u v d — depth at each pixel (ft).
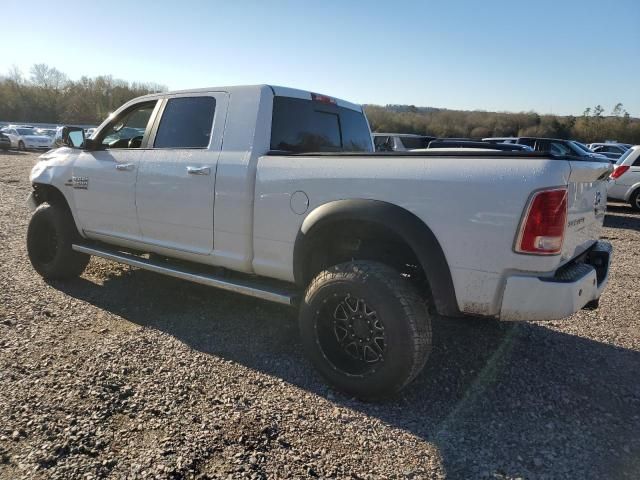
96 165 15.14
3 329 12.46
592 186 10.55
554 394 10.57
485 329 13.94
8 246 21.15
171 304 15.08
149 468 7.69
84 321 13.41
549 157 8.79
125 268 18.63
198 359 11.52
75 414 8.97
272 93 12.34
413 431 9.09
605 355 12.67
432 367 11.59
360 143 15.69
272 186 11.34
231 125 12.42
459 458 8.36
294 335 13.15
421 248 9.39
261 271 11.97
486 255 8.98
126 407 9.31
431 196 9.35
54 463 7.70
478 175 9.00
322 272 10.46
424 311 9.68
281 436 8.71
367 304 9.67
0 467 7.56
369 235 10.86
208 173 12.34
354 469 7.98
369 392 9.82
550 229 8.61
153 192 13.57
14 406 9.11
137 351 11.75
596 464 8.28
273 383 10.61
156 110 14.23
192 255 13.16
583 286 9.23
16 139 104.99
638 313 16.01
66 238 16.17
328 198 10.50
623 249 27.30
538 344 13.19
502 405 10.08
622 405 10.23
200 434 8.61
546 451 8.61
